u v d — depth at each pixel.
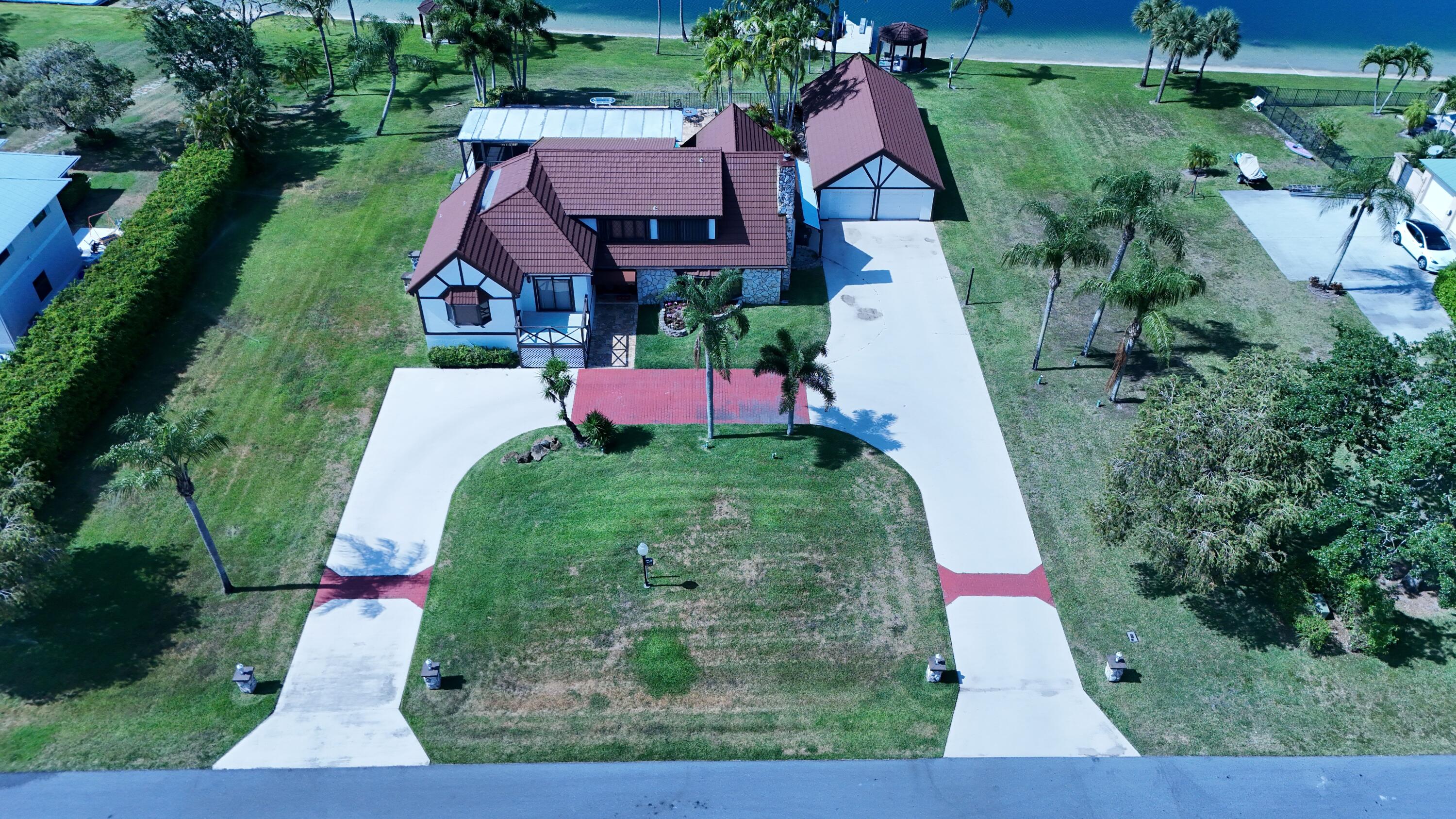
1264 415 26.73
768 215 42.47
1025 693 27.91
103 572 30.59
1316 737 26.66
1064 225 35.78
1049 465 35.38
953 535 32.62
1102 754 26.36
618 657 28.56
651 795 25.23
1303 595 28.97
